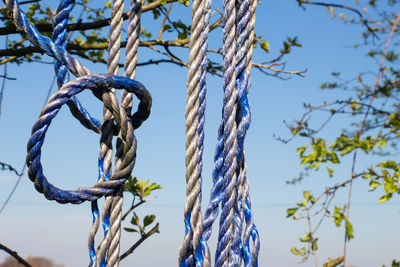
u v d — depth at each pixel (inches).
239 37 51.4
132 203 107.6
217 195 50.1
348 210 103.1
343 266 101.3
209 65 127.4
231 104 49.7
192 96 49.7
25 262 114.6
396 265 115.6
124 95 53.0
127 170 51.1
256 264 50.4
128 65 53.7
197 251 47.7
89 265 50.5
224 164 49.4
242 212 50.4
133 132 51.4
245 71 51.3
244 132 50.3
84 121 53.6
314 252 126.1
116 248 50.3
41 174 46.6
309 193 128.8
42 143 47.0
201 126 50.3
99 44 118.1
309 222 127.7
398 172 114.0
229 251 49.1
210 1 51.9
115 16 53.5
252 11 51.6
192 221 48.1
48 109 46.8
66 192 48.0
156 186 107.7
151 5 109.9
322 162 120.1
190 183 48.6
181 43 120.6
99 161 52.1
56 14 51.6
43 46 49.6
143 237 107.0
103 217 51.0
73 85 47.8
